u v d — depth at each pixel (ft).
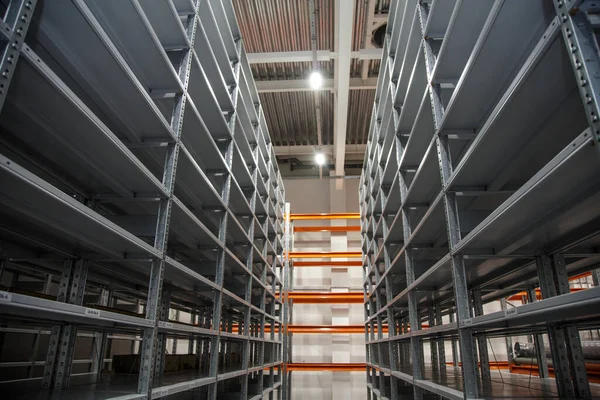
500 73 5.11
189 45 7.20
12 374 10.19
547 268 6.47
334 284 23.11
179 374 9.78
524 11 4.05
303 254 21.16
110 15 5.44
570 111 4.54
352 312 22.80
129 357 9.75
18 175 3.26
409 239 8.73
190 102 7.17
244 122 12.13
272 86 17.99
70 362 6.62
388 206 11.44
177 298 13.07
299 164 25.45
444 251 10.07
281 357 18.69
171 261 6.43
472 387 5.37
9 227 5.56
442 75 6.64
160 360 10.41
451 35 5.70
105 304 11.12
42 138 5.24
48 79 3.64
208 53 8.23
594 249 6.57
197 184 8.18
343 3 12.41
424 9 7.31
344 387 21.43
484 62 4.90
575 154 3.07
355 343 22.52
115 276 9.10
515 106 4.38
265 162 15.35
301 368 18.84
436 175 7.91
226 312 15.83
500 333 8.59
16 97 4.18
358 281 23.27
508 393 6.38
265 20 14.99
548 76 3.84
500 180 6.39
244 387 10.94
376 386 15.71
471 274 8.83
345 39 13.73
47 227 5.49
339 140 19.27
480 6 5.18
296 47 16.43
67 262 6.89
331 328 19.15
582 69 2.86
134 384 6.97
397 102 9.74
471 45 5.91
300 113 20.74
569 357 6.12
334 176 23.03
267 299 17.17
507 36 4.44
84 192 7.02
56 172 6.35
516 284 10.22
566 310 3.51
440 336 11.09
